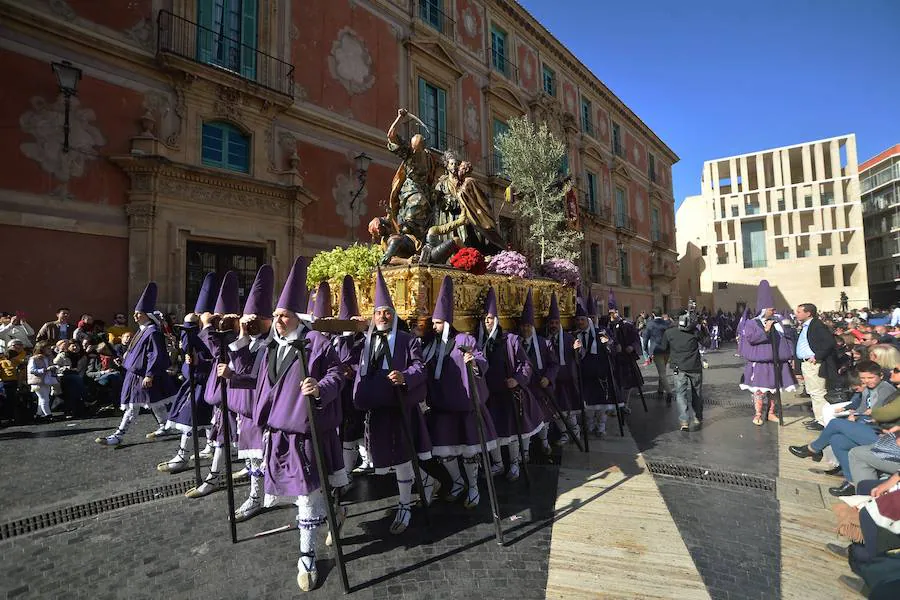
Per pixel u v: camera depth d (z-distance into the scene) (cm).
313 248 1333
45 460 516
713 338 2370
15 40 894
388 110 1586
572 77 2717
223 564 297
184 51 1105
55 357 790
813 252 4016
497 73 2111
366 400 349
